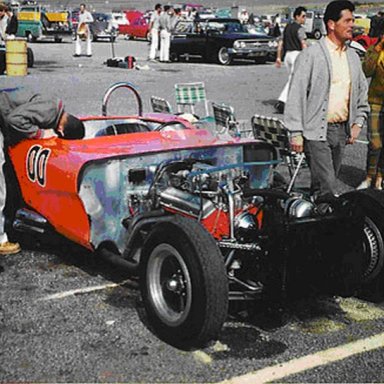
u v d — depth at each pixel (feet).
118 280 15.76
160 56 76.74
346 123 17.22
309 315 14.12
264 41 74.59
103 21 114.11
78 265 16.70
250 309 14.15
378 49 22.72
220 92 50.01
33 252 17.58
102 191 14.49
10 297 14.67
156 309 12.71
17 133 16.57
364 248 14.55
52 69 63.10
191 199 13.85
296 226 12.41
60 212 15.51
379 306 14.75
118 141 15.89
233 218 13.17
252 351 12.44
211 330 11.84
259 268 12.76
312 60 16.58
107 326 13.34
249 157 15.98
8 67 56.39
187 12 145.59
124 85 19.76
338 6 16.42
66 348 12.41
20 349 12.34
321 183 17.10
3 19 58.65
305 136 16.96
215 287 11.60
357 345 12.82
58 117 16.17
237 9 139.13
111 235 14.75
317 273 12.82
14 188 17.53
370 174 24.16
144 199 14.67
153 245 12.66
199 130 17.15
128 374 11.54
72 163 14.69
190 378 11.45
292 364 12.00
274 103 44.73
